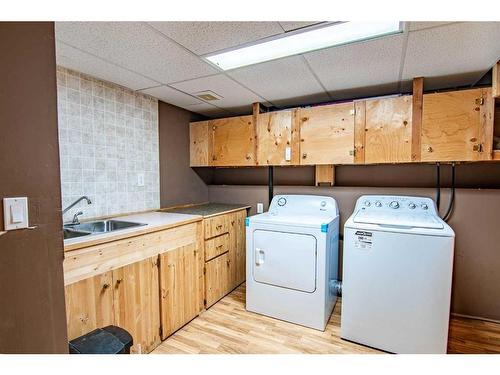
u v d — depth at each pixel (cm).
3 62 76
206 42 154
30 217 82
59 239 90
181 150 309
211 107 306
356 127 233
